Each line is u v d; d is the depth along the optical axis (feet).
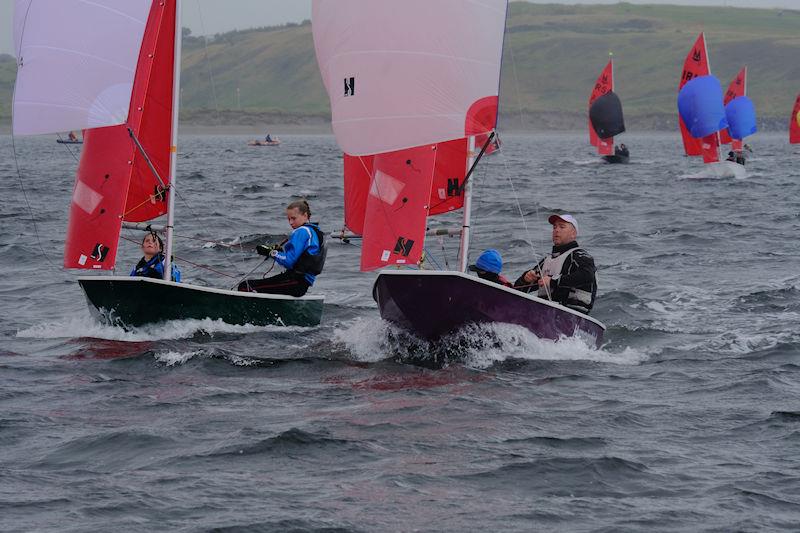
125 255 161.17
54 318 108.99
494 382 81.10
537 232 201.26
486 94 86.79
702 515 53.98
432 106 86.79
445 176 90.17
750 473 60.13
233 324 98.89
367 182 97.50
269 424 69.05
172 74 98.48
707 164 380.17
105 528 51.80
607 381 82.02
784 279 135.33
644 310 114.42
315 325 102.73
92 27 98.02
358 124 88.58
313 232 101.45
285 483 58.29
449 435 67.10
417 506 55.01
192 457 62.44
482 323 87.20
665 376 83.82
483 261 92.27
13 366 85.66
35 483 58.13
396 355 89.81
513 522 52.90
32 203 253.03
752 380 81.56
